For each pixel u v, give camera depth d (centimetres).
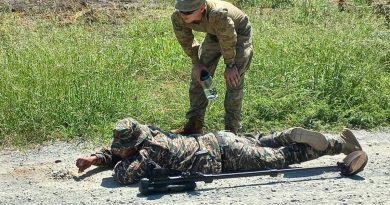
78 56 904
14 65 861
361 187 609
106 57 934
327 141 627
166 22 1140
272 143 638
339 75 860
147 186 583
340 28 1057
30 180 631
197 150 605
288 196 587
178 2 634
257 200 578
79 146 720
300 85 864
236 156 612
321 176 631
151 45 1024
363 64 916
